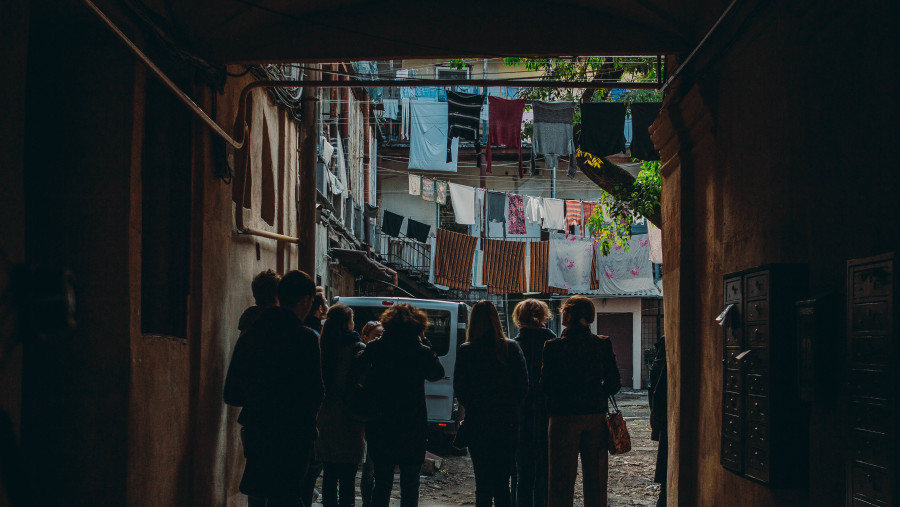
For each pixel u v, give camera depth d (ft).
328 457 19.97
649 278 85.76
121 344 14.84
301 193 31.19
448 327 39.19
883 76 10.01
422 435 18.84
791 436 12.85
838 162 11.34
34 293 6.28
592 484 19.01
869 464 10.09
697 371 18.94
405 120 90.74
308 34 20.31
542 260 75.46
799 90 12.77
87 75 15.28
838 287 11.34
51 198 15.08
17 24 10.94
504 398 18.84
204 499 19.20
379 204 93.81
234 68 22.43
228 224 21.80
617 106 31.17
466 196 71.05
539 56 20.79
